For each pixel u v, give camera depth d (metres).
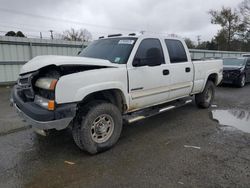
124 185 2.90
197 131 4.82
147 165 3.39
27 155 3.73
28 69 3.58
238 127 5.07
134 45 4.24
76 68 3.46
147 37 4.53
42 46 12.77
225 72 11.35
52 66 3.33
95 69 3.61
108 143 3.84
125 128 5.02
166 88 4.90
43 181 3.01
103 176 3.11
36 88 3.53
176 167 3.32
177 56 5.27
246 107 6.98
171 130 4.89
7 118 5.74
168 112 6.31
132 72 4.09
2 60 11.50
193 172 3.18
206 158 3.58
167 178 3.04
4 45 11.45
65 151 3.88
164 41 4.93
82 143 3.58
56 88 3.17
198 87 6.04
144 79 4.32
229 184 2.89
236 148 3.95
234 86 11.80
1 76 11.59
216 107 6.94
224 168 3.27
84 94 3.40
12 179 3.05
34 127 3.42
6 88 10.77
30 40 12.23
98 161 3.53
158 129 4.95
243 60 12.27
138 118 4.37
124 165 3.40
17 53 11.94
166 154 3.74
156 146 4.06
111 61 4.14
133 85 4.14
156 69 4.55
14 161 3.53
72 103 3.32
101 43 4.80
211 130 4.88
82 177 3.09
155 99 4.71
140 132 4.77
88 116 3.54
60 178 3.07
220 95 9.06
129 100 4.13
